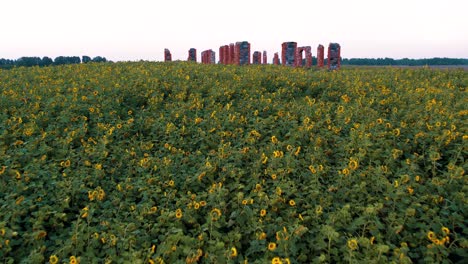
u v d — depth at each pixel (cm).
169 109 1138
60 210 606
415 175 679
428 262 463
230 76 1633
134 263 443
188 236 512
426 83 1484
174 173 749
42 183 677
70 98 1190
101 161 809
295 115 1027
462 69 2041
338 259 475
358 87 1293
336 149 811
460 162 732
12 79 1625
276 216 584
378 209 554
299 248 500
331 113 1049
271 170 702
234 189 688
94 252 511
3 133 916
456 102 1099
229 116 1005
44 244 546
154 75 1616
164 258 486
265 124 971
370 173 670
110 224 576
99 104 1160
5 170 711
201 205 610
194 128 977
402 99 1153
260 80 1452
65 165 757
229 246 516
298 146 845
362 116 962
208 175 721
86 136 979
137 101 1260
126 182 711
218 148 826
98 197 648
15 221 571
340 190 634
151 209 602
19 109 1098
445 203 585
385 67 2455
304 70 2002
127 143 945
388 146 782
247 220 570
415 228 543
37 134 962
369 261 437
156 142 952
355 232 531
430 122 888
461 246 496
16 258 511
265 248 495
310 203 619
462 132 846
